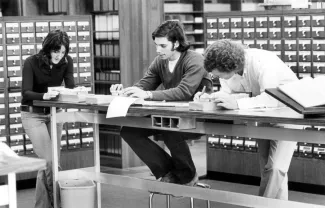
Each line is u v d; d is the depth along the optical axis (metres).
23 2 12.65
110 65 13.21
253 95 7.59
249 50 7.47
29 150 11.31
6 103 11.14
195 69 8.39
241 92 7.66
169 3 18.81
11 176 5.34
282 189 7.46
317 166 10.54
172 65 8.63
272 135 6.80
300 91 6.17
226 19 11.70
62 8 13.15
